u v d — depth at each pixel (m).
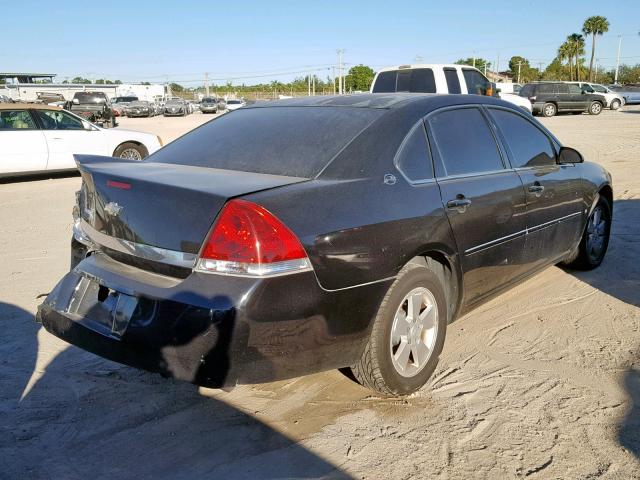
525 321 4.48
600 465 2.76
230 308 2.58
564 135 19.08
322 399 3.38
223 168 3.41
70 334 3.10
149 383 3.56
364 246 2.95
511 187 4.07
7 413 3.21
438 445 2.93
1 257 6.34
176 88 125.19
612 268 5.71
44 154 11.73
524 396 3.38
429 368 3.43
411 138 3.50
